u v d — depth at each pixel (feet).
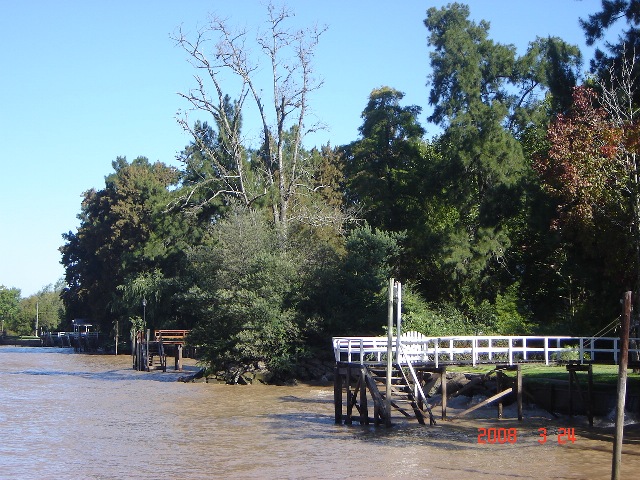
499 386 107.86
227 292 158.61
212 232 201.98
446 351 99.71
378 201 198.80
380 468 70.85
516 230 175.32
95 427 96.73
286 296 163.53
